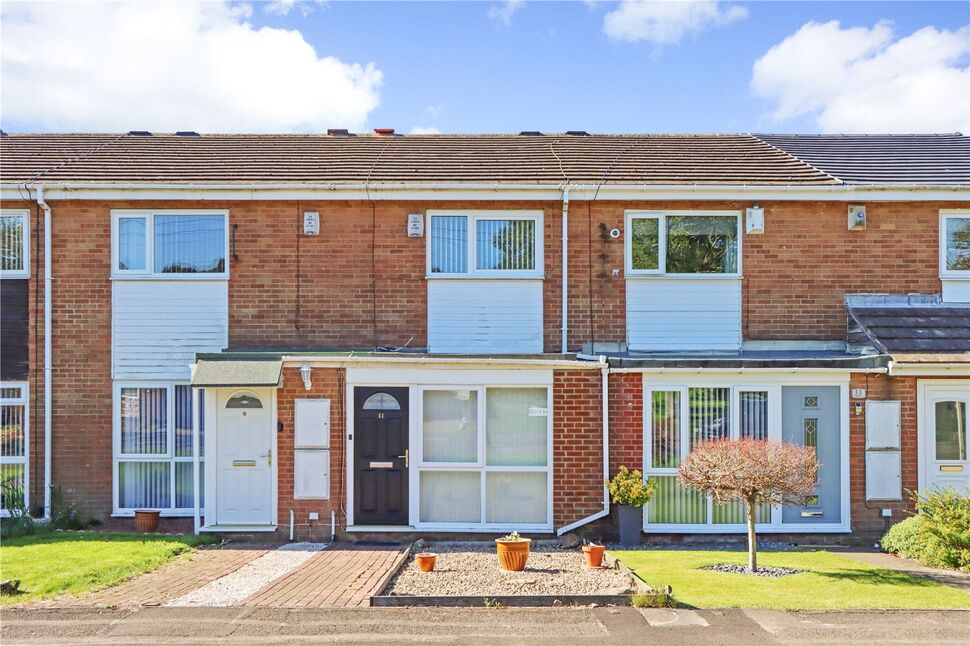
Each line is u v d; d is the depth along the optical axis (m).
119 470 12.97
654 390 11.88
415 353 12.94
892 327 12.60
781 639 6.86
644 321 13.26
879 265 13.41
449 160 14.84
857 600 8.01
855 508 11.80
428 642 6.76
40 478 12.88
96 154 15.12
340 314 13.20
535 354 12.74
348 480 11.70
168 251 13.22
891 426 11.88
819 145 16.66
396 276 13.24
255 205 13.23
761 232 13.32
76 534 11.46
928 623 7.30
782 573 9.30
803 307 13.33
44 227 13.06
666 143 16.62
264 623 7.24
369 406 11.82
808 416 11.91
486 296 13.26
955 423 11.97
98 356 13.02
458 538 11.66
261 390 11.93
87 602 7.87
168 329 13.10
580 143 16.53
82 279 13.06
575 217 13.31
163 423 13.02
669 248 13.36
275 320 13.17
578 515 11.73
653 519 11.79
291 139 16.80
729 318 13.28
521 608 7.75
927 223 13.49
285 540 11.61
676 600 7.92
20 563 9.39
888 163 14.99
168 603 7.87
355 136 17.22
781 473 9.22
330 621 7.31
